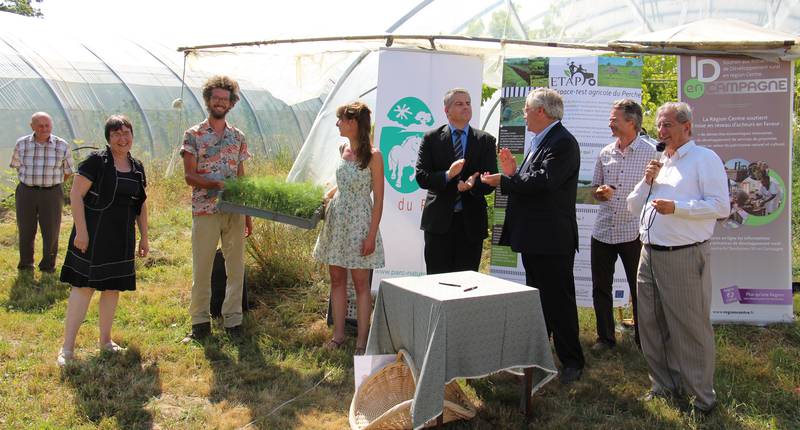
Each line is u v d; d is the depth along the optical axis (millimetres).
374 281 6324
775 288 6082
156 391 4547
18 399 4324
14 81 11930
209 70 7531
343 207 5215
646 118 10258
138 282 7145
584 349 5398
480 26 6609
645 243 4258
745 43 5816
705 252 4062
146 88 13750
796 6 7438
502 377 4777
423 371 3598
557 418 4152
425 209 5344
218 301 6078
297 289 6855
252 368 5023
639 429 4027
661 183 4188
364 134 5125
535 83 6195
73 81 12758
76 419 4086
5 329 5625
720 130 6117
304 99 7656
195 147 5383
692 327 4094
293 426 4105
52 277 7223
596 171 5480
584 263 6215
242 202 5234
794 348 5504
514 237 4598
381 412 4070
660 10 7254
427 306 3746
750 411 4273
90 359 4941
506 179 4496
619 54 6352
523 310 3922
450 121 5305
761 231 6098
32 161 7316
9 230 9352
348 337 5684
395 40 6406
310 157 8672
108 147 5004
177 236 9133
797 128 10578
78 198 4793
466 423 4102
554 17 6773
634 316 5465
